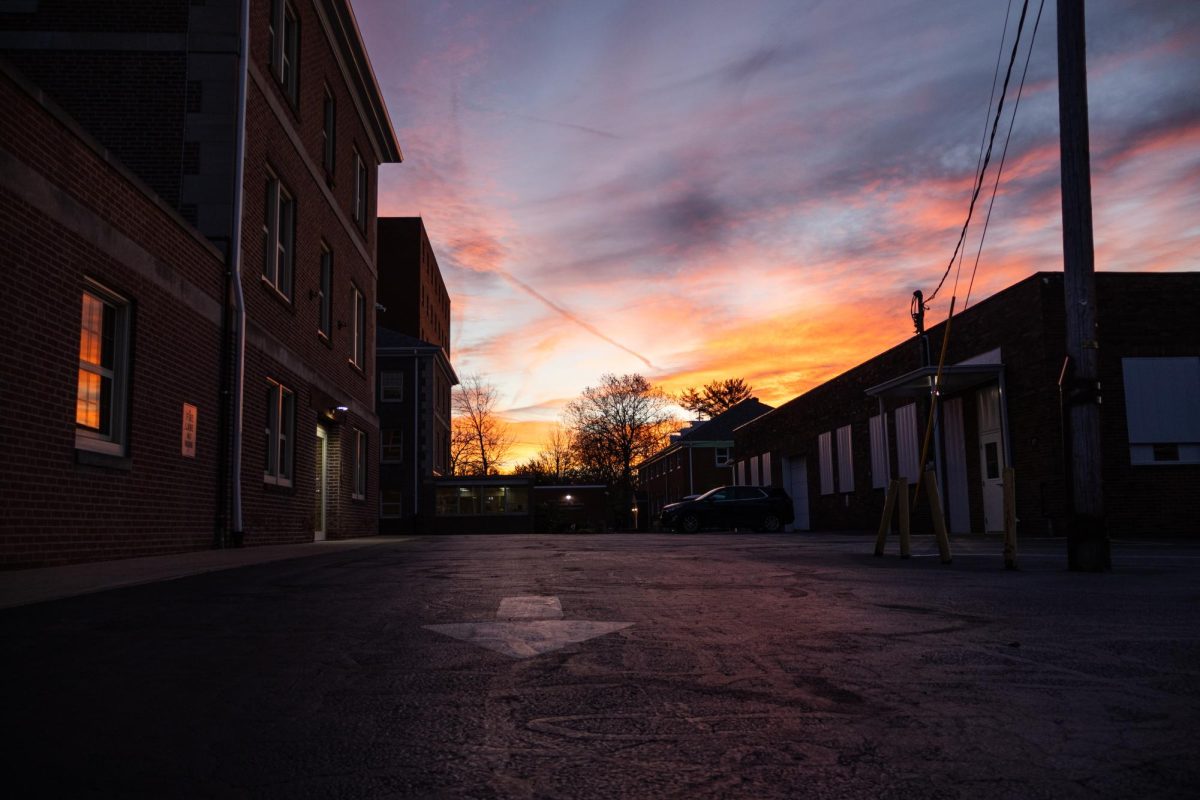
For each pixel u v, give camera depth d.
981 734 2.79
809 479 33.41
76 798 2.26
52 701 3.24
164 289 10.90
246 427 13.42
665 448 62.19
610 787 2.34
